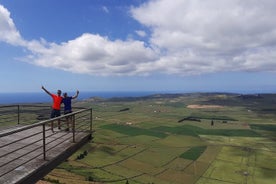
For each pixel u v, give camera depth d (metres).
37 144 13.41
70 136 15.51
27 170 9.39
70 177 61.72
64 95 17.16
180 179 75.75
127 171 79.88
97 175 70.94
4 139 14.27
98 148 105.31
